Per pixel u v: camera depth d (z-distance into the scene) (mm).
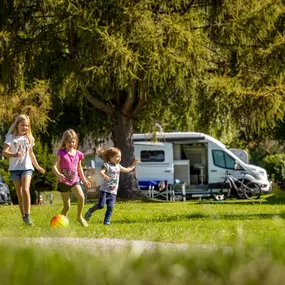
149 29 48594
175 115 56406
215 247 9328
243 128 54562
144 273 6547
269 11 51844
